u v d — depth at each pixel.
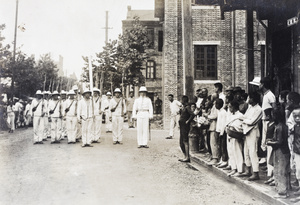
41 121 13.20
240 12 18.73
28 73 26.25
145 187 6.44
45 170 7.86
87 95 12.54
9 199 5.54
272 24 10.18
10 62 23.12
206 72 19.22
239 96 7.73
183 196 5.86
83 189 6.22
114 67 25.22
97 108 14.19
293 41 8.92
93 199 5.60
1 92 23.36
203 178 7.31
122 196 5.80
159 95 30.72
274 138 5.42
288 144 5.43
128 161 9.17
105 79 25.22
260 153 8.45
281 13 9.28
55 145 12.77
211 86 19.09
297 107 5.40
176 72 19.33
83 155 10.14
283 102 6.89
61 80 38.34
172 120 14.91
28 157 9.69
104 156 9.97
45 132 14.59
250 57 13.23
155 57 30.48
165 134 16.92
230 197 5.84
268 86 7.05
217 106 8.10
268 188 5.97
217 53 19.19
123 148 11.84
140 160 9.38
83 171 7.79
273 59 10.30
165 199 5.66
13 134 17.09
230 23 19.14
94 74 25.28
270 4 9.14
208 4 9.54
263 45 15.40
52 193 5.93
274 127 5.78
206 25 19.17
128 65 24.33
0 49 21.59
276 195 5.36
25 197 5.66
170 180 7.06
